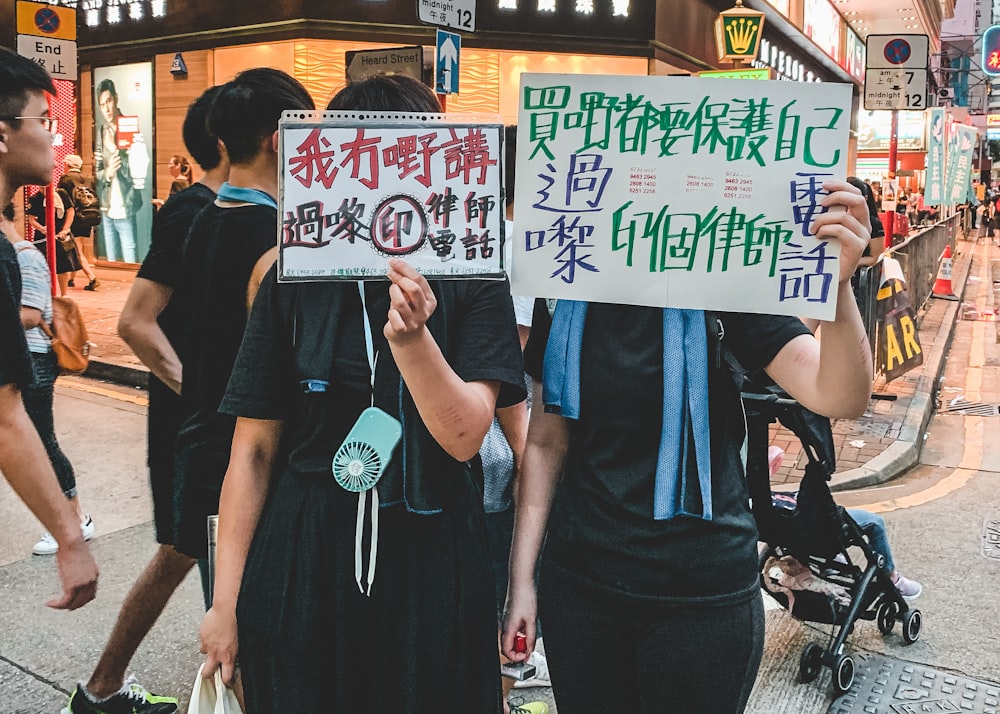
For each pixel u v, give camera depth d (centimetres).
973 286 1884
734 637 173
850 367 162
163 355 262
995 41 4356
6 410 184
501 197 157
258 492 177
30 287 340
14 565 423
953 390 888
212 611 175
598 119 169
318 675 165
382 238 155
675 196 167
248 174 240
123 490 527
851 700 323
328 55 1159
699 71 1431
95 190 1430
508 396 172
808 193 163
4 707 307
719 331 174
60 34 794
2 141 226
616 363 176
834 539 314
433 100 175
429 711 165
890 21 2497
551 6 1231
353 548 162
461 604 167
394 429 160
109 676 290
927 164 1537
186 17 1261
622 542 174
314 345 165
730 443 179
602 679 183
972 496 561
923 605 400
